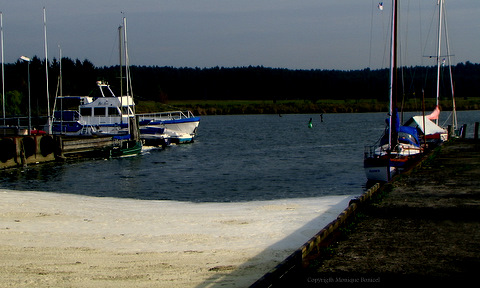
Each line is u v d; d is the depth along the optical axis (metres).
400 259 9.89
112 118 49.44
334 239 11.22
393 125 25.25
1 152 33.78
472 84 155.62
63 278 10.59
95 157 41.38
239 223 15.78
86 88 122.81
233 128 90.50
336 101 179.88
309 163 36.00
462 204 14.83
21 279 10.52
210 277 10.61
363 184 25.91
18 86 111.06
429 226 12.41
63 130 49.00
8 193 21.58
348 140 58.53
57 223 15.94
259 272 10.95
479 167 22.84
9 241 13.68
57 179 29.52
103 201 20.39
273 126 95.38
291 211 17.45
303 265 9.34
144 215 17.28
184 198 23.11
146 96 170.38
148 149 49.31
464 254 10.14
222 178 29.56
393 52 25.16
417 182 19.08
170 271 11.04
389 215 13.71
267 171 32.19
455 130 43.22
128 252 12.67
